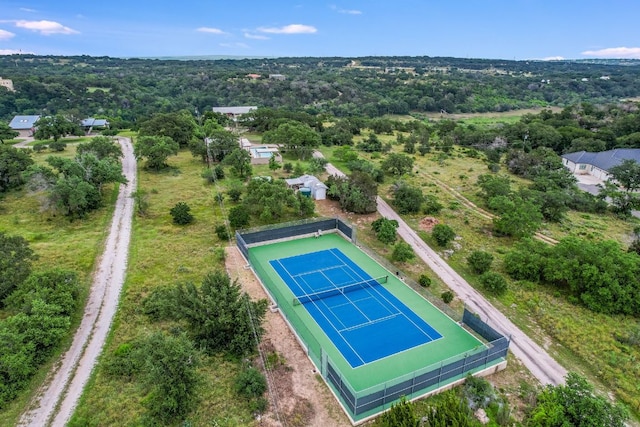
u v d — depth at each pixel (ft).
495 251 178.09
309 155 315.78
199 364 93.76
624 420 85.76
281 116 405.39
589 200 242.99
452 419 81.20
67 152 304.30
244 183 247.70
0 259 122.83
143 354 94.38
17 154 229.45
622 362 113.09
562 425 84.17
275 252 169.27
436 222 205.16
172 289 123.75
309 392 97.19
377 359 108.88
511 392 101.24
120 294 133.49
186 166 287.69
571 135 376.89
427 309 132.57
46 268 143.95
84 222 188.24
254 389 93.81
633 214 242.17
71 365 102.63
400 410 83.15
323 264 160.15
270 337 116.26
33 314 106.42
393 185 246.06
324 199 229.66
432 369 95.86
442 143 386.52
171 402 84.99
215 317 107.55
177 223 188.85
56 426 85.35
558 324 128.67
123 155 302.45
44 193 208.85
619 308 135.85
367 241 182.09
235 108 486.79
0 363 92.63
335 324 123.44
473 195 247.91
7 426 84.84
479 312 134.41
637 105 474.90
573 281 143.23
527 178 289.74
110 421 86.22
